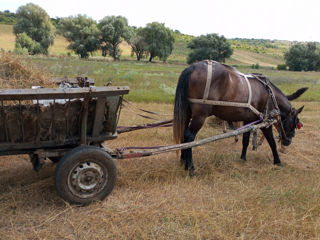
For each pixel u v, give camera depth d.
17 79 4.93
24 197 3.91
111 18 76.56
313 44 73.44
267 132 5.79
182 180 4.75
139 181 4.59
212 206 3.94
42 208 3.74
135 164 5.32
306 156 6.61
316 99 16.78
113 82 17.72
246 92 5.08
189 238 3.24
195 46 77.19
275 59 119.62
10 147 3.56
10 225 3.35
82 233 3.27
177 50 122.06
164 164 5.42
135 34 83.94
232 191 4.45
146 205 3.91
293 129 6.09
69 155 3.55
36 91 3.17
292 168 5.75
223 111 4.98
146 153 4.17
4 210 3.61
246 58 113.38
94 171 3.72
